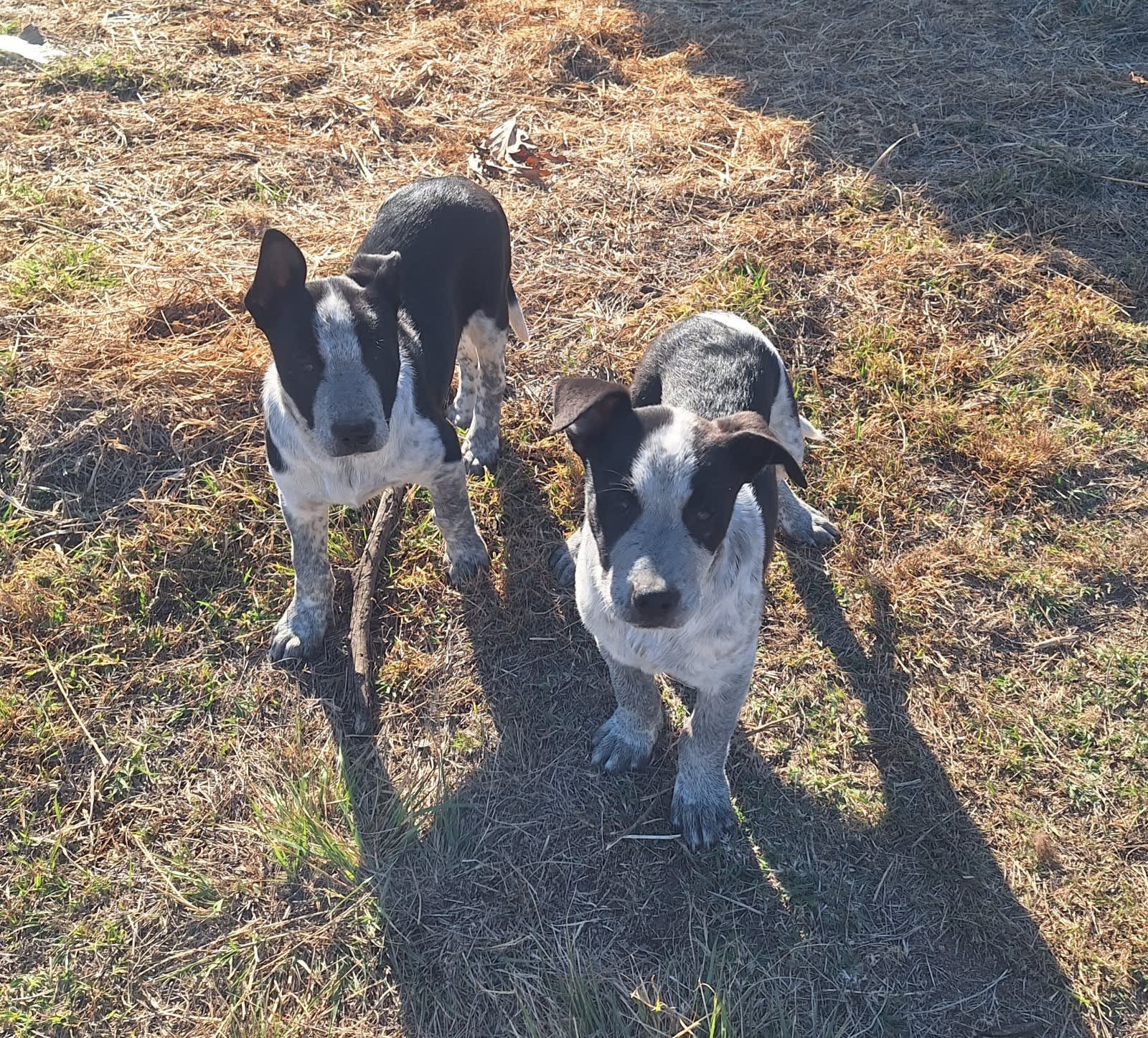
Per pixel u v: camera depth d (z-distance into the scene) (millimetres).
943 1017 695
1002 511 1022
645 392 893
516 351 1179
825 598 951
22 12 1730
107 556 958
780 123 1502
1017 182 1392
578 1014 686
